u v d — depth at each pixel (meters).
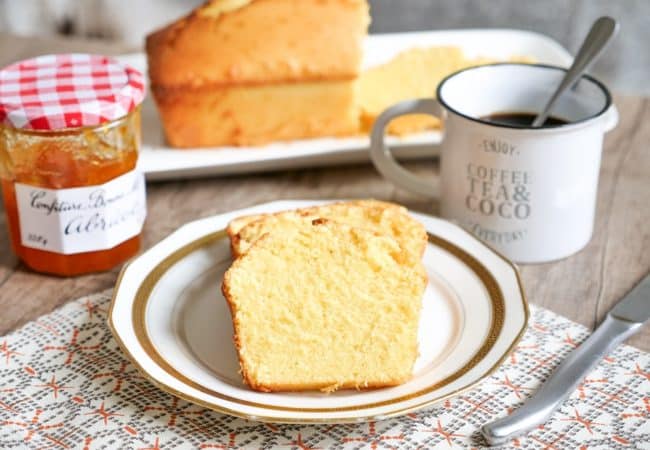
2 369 0.67
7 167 0.72
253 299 0.65
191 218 0.80
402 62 0.92
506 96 0.77
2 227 0.80
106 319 0.70
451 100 0.75
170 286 0.70
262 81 0.85
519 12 1.34
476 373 0.63
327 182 0.84
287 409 0.61
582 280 0.73
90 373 0.66
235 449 0.62
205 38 0.86
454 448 0.62
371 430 0.63
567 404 0.64
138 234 0.76
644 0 1.30
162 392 0.65
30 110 0.70
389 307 0.64
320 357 0.63
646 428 0.62
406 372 0.63
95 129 0.71
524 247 0.74
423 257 0.72
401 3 1.36
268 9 0.87
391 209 0.72
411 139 0.85
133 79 0.74
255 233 0.69
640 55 1.34
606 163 0.85
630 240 0.77
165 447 0.62
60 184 0.72
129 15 1.38
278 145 0.86
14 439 0.62
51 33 1.38
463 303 0.69
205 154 0.85
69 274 0.74
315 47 0.86
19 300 0.72
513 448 0.61
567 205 0.73
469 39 0.96
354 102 0.87
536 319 0.70
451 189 0.75
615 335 0.67
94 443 0.62
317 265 0.66
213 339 0.67
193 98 0.85
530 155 0.71
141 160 0.80
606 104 0.72
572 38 1.34
